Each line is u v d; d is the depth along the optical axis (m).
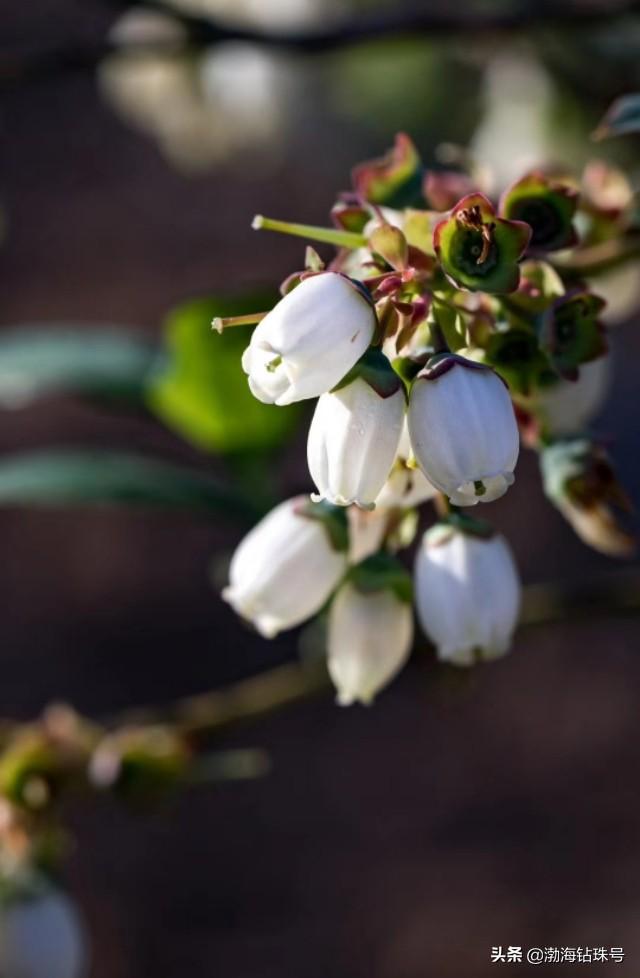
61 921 0.31
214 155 0.46
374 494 0.23
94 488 0.31
